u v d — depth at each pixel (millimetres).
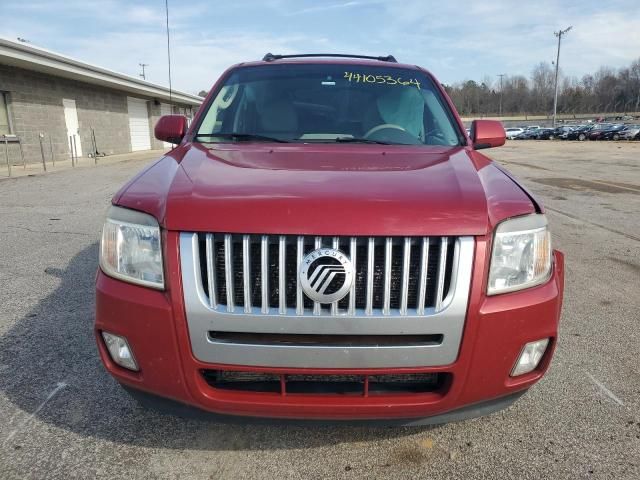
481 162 2375
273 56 3605
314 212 1682
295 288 1706
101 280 1904
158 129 2969
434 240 1703
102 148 22312
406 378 1834
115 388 2670
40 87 17234
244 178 1938
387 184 1888
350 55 3707
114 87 22562
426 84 3268
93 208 8102
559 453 2186
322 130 2859
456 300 1715
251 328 1709
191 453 2178
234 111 3004
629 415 2467
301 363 1728
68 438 2260
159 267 1774
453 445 2236
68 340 3215
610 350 3170
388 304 1697
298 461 2133
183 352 1756
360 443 2248
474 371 1779
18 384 2693
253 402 1783
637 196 10234
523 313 1791
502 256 1780
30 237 6039
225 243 1691
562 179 13516
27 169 14758
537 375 1920
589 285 4457
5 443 2213
